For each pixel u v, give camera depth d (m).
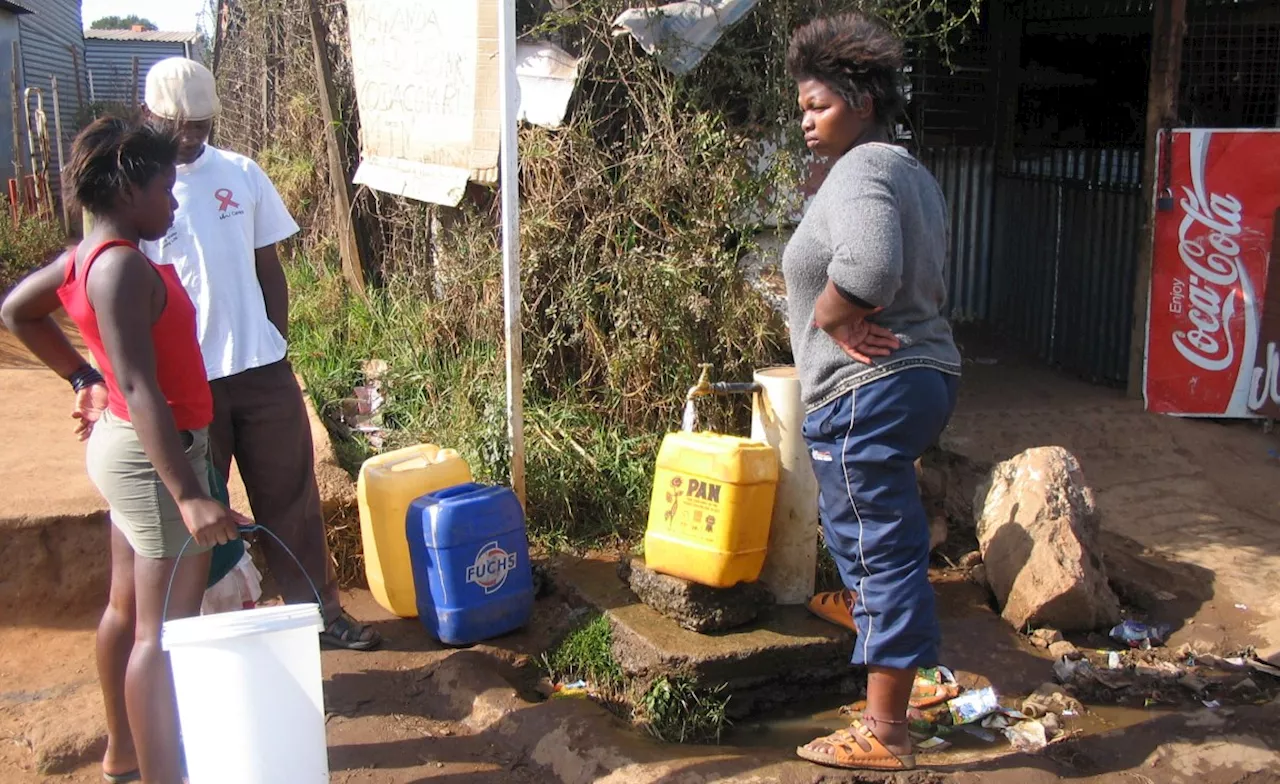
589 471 4.85
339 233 7.26
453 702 3.67
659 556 3.86
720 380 4.92
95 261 2.71
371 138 6.34
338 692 3.72
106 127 2.80
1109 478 5.65
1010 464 4.69
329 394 5.87
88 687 3.72
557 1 5.03
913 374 3.10
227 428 3.74
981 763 3.37
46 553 4.12
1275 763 3.40
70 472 4.62
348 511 4.58
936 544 4.88
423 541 3.93
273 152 8.66
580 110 5.01
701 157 4.86
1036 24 7.71
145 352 2.71
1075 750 3.47
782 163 4.76
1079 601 4.18
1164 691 3.86
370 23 6.16
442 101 5.46
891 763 3.26
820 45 3.14
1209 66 6.77
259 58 9.23
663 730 3.62
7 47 17.61
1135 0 7.05
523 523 4.09
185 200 3.63
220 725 2.70
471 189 5.46
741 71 4.78
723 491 3.68
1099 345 7.02
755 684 3.78
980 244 8.23
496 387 5.11
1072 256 7.23
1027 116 7.89
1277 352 6.20
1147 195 6.23
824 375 3.17
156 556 2.90
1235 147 6.06
